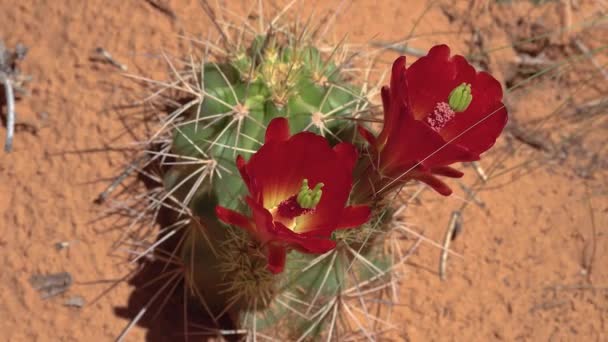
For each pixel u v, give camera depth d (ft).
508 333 1.48
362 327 1.38
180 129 1.33
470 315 1.48
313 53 1.32
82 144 1.46
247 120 1.24
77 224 1.41
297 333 1.35
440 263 1.51
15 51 1.51
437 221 1.54
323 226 1.05
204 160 1.26
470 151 1.04
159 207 1.41
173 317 1.38
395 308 1.46
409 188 1.49
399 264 1.43
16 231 1.40
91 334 1.35
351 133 1.27
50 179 1.43
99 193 1.43
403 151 1.10
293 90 1.24
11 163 1.44
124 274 1.39
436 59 1.09
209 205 1.26
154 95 1.43
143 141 1.48
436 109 1.09
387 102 1.12
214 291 1.35
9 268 1.37
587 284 1.54
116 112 1.49
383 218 1.31
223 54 1.47
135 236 1.42
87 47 1.54
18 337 1.34
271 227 1.03
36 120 1.47
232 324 1.39
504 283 1.52
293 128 1.24
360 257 1.28
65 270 1.38
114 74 1.52
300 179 1.10
